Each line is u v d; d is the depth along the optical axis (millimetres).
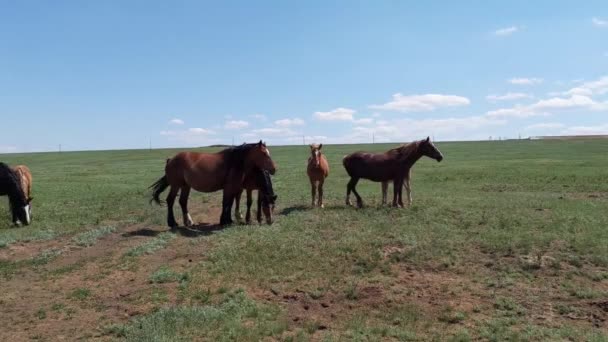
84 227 15930
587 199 18469
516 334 7328
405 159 16531
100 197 23391
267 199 14688
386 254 11055
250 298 8891
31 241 14195
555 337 7262
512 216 14484
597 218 14109
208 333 7516
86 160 67750
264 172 14688
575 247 11016
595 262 10211
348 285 9352
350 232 12883
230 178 14711
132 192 25250
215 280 9820
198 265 10797
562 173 28984
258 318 8086
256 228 13867
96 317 8430
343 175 31531
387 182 17312
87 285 10102
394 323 7906
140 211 18922
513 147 73938
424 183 25844
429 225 13508
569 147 69625
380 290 9164
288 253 11250
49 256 12375
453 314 8078
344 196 20594
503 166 35906
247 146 14688
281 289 9297
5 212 19031
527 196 19547
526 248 11031
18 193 16438
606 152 55250
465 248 11242
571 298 8680
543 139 115438
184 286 9570
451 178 28141
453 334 7430
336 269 10219
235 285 9523
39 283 10430
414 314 8117
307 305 8664
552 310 8273
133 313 8539
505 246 11141
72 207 20266
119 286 9953
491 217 14359
